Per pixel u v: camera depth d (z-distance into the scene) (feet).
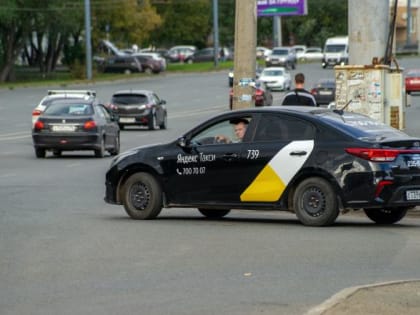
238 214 88.33
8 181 121.70
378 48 99.76
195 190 79.56
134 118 233.55
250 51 108.17
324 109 78.43
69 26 460.96
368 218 83.97
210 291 51.49
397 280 53.47
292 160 75.51
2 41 441.27
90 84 432.25
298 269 57.57
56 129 159.63
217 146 78.84
